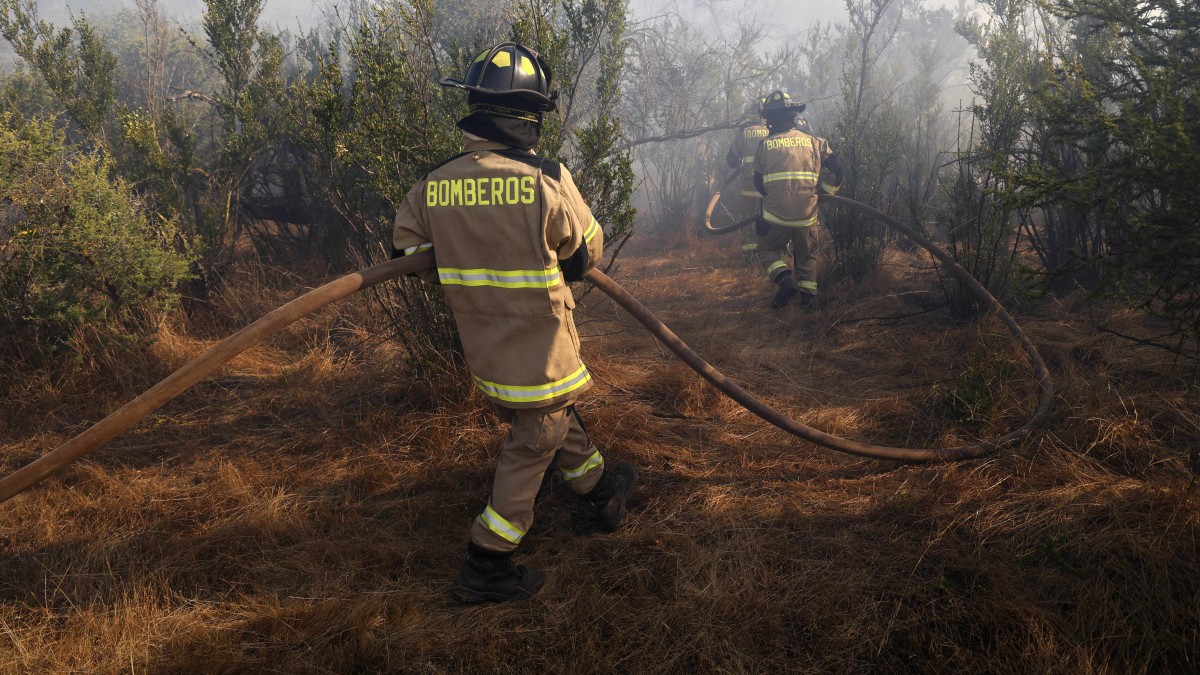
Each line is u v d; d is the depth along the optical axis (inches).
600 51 185.6
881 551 99.1
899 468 121.4
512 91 86.4
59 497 117.9
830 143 294.5
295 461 130.6
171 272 175.9
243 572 99.3
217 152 230.4
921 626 84.5
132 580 95.2
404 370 156.5
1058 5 139.2
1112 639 80.0
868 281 233.1
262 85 216.7
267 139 211.0
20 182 155.9
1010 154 190.4
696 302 232.1
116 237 164.4
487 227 85.1
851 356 178.7
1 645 86.2
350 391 157.2
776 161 217.5
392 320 157.2
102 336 163.0
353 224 157.9
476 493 118.5
